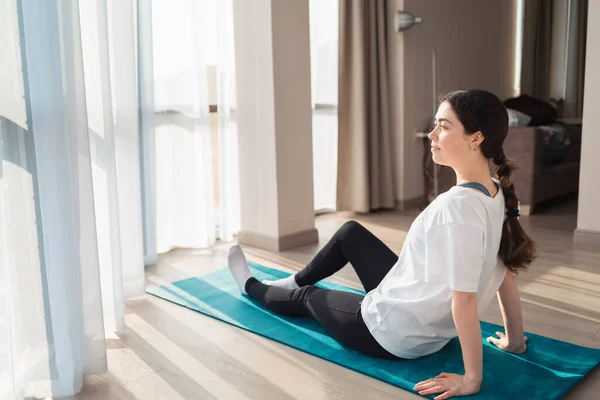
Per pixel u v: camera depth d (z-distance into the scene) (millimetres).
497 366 1926
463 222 1589
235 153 3826
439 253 1657
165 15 3326
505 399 1691
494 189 1732
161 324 2412
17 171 1812
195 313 2527
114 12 2482
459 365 1928
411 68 4801
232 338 2252
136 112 2582
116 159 2564
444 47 5164
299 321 2385
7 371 1764
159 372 1985
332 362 2010
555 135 4984
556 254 3371
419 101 4926
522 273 3018
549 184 4703
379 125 4723
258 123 3549
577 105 6145
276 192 3521
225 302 2635
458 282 1595
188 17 3396
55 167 1828
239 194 3760
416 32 4812
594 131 3514
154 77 3350
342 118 4551
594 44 3441
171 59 3383
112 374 1983
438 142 1696
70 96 1876
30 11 1766
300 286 2404
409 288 1801
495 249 1715
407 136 4828
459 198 1613
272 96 3438
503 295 1978
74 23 1893
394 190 4871
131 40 2529
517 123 4773
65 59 1853
